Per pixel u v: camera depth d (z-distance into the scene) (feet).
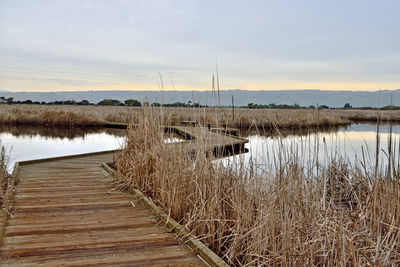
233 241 9.13
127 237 9.89
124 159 17.46
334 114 86.63
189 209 11.16
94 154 25.66
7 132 51.96
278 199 9.52
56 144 40.11
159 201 12.62
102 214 11.87
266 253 8.71
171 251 9.07
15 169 18.29
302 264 7.85
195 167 11.34
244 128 57.52
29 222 10.84
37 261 8.22
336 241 7.77
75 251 8.85
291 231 8.18
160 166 13.23
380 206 9.59
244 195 10.12
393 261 7.72
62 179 17.20
